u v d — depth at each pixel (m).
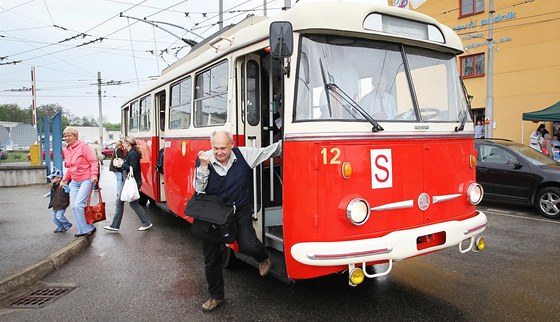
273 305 4.55
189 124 6.82
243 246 4.18
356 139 3.85
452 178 4.52
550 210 9.02
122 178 8.25
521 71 18.62
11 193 13.26
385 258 3.74
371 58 4.20
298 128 3.85
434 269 5.62
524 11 18.30
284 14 4.17
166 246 7.11
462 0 20.27
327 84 3.93
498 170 9.93
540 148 15.80
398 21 4.31
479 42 19.80
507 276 5.35
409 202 4.11
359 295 4.78
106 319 4.34
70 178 7.49
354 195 3.82
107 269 5.93
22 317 4.44
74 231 7.79
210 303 4.46
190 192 6.54
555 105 16.36
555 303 4.51
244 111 5.13
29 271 5.48
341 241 3.72
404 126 4.15
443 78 4.75
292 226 3.88
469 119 4.84
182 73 7.07
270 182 5.18
